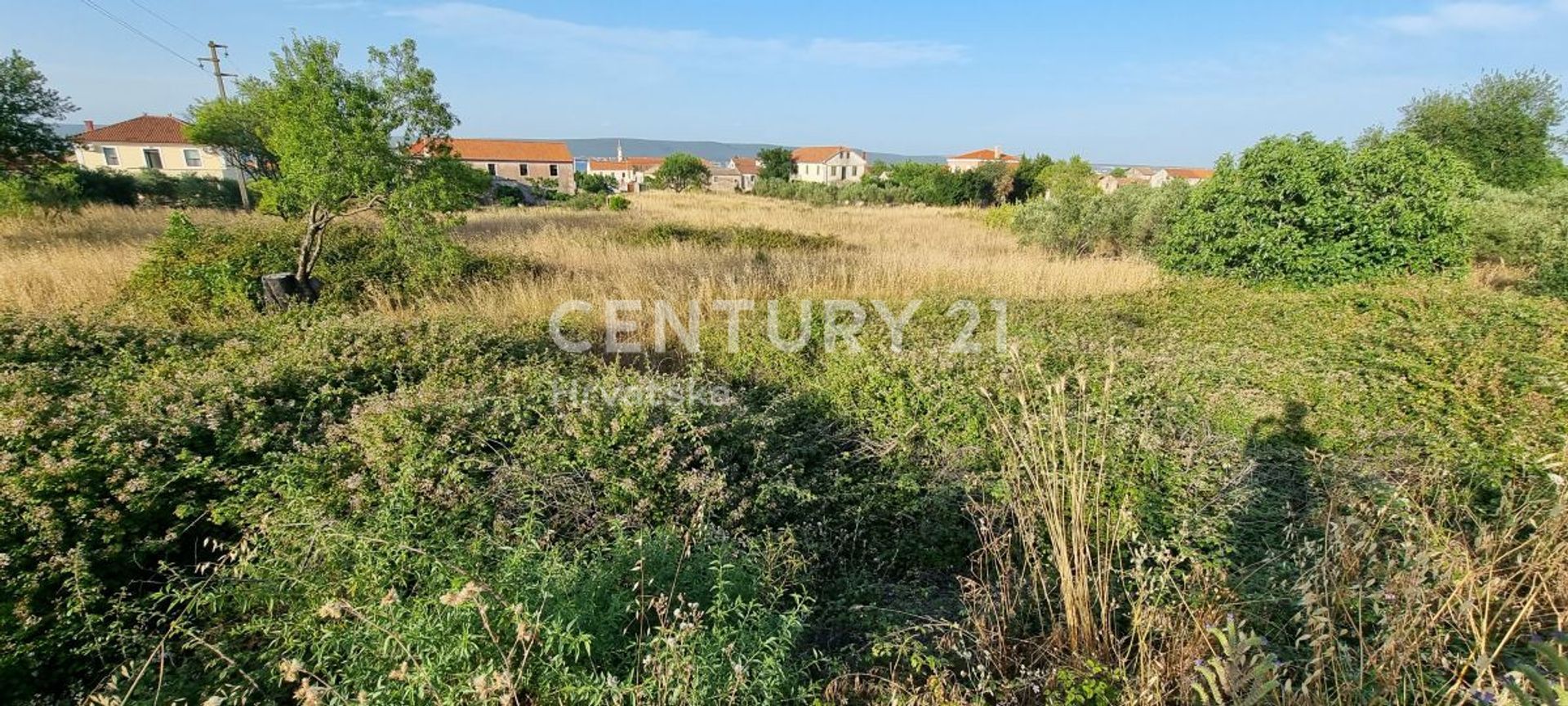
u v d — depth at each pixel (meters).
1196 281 9.28
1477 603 2.10
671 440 3.51
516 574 2.22
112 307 6.88
